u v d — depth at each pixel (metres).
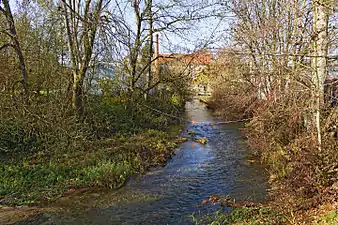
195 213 7.07
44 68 13.26
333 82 7.48
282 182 7.89
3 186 7.93
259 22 12.95
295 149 8.24
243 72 14.18
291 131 9.66
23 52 12.91
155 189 8.72
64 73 13.50
